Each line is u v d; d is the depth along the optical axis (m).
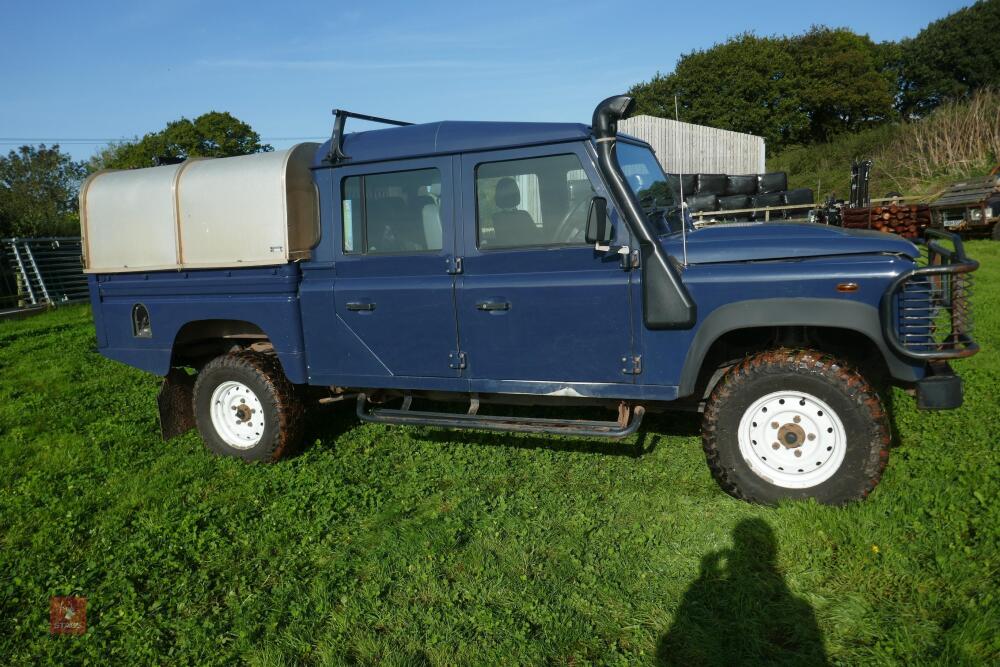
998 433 4.56
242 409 5.18
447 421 4.50
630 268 3.89
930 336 3.51
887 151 29.45
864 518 3.47
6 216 24.64
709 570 3.27
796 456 3.77
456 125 4.36
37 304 18.19
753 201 14.66
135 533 4.11
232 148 47.50
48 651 3.03
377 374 4.64
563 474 4.57
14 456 5.55
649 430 5.29
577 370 4.09
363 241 4.63
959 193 18.52
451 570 3.46
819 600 2.97
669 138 20.08
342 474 4.79
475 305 4.27
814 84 44.84
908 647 2.62
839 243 3.72
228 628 3.14
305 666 2.83
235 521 4.14
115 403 7.24
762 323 3.68
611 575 3.30
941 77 54.41
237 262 4.82
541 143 4.05
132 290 5.32
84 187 5.35
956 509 3.55
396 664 2.74
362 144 4.58
